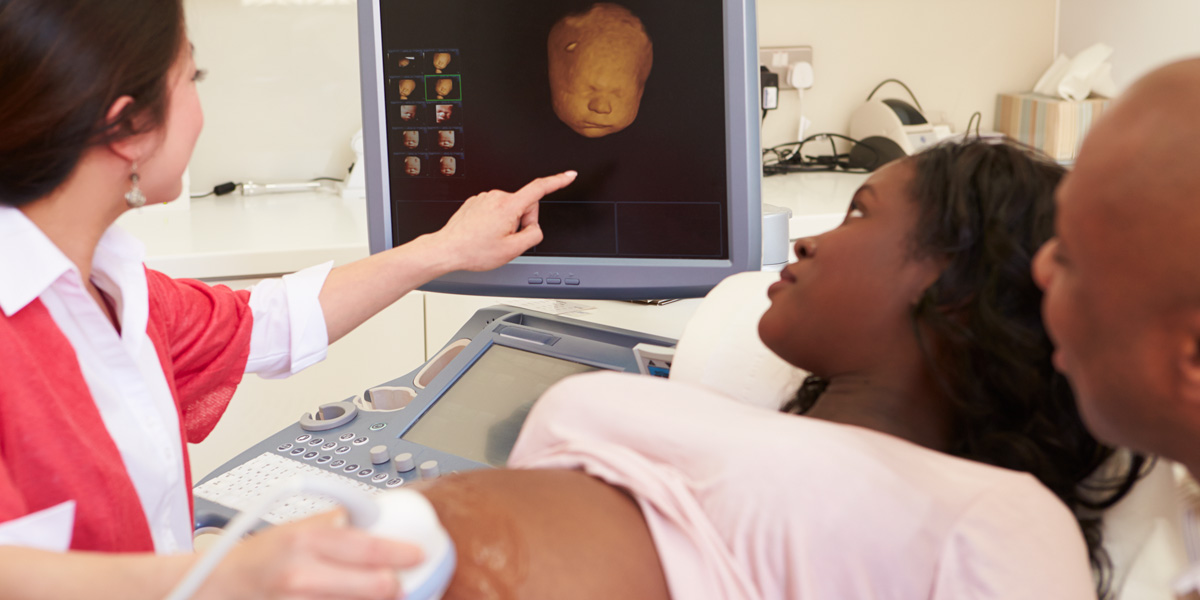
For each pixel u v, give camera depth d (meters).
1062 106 2.32
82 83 0.63
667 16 0.98
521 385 1.03
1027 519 0.45
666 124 1.01
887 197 0.59
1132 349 0.32
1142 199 0.30
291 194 2.23
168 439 0.76
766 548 0.46
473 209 1.04
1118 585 0.57
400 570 0.37
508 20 1.03
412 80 1.08
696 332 0.82
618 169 1.04
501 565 0.42
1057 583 0.44
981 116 2.64
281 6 2.19
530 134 1.06
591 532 0.45
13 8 0.60
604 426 0.54
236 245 1.69
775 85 2.42
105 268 0.78
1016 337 0.52
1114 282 0.32
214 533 0.84
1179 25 2.24
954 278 0.54
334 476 0.87
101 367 0.72
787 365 0.77
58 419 0.65
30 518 0.56
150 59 0.67
